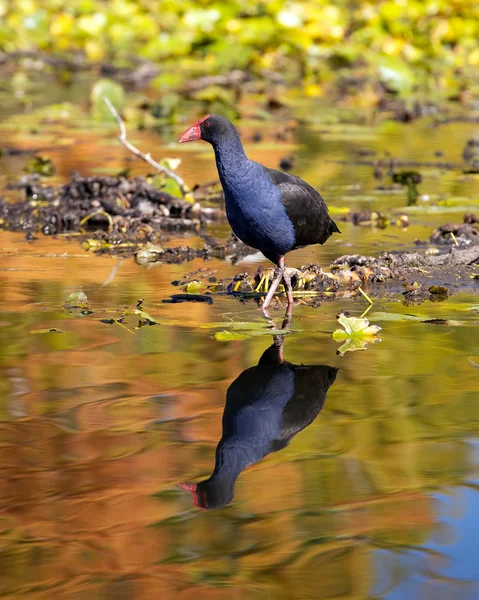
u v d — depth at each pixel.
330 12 35.34
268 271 11.45
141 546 5.44
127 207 15.66
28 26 37.38
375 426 7.04
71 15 38.75
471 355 8.62
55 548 5.42
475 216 14.44
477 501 5.89
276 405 7.45
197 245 13.77
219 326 9.58
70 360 8.52
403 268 11.92
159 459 6.54
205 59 34.81
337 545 5.41
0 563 5.27
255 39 34.22
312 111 26.78
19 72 33.84
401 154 20.58
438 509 5.81
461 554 5.32
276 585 5.03
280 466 6.42
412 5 36.03
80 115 25.84
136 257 12.98
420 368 8.30
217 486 6.15
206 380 8.03
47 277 11.75
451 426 7.02
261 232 10.43
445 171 18.73
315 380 8.01
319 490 6.07
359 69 33.34
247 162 10.28
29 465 6.45
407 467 6.36
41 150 21.08
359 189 17.17
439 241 13.59
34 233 14.60
